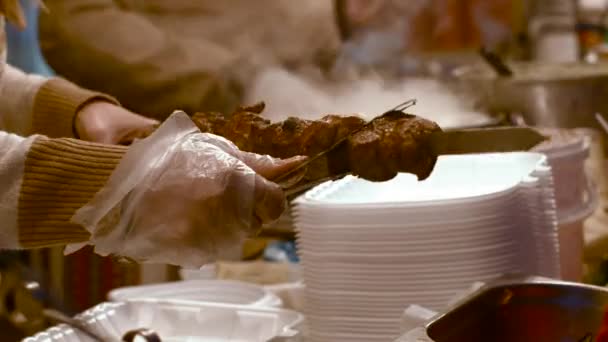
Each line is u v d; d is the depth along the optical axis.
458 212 1.54
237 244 1.28
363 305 1.56
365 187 1.68
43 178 1.34
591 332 1.46
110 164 1.34
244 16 3.05
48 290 1.67
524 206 1.61
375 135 1.37
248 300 1.73
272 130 1.45
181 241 1.28
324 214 1.56
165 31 3.01
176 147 1.30
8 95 1.77
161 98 2.91
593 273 1.97
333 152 1.38
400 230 1.54
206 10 3.04
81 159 1.34
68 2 2.84
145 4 3.00
